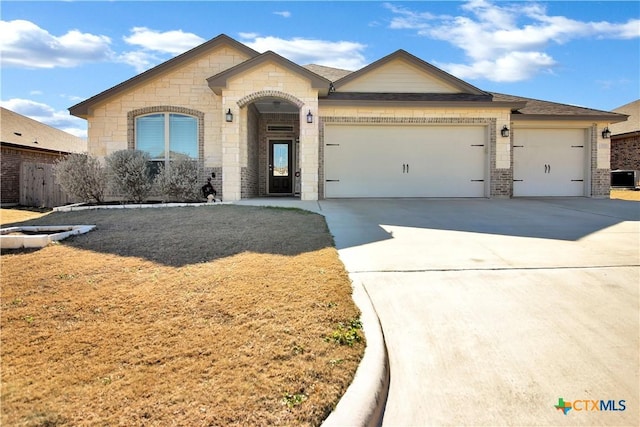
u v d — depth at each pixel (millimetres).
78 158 11156
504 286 4410
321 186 12711
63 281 4449
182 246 5949
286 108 15094
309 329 3279
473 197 13250
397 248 6031
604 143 14070
